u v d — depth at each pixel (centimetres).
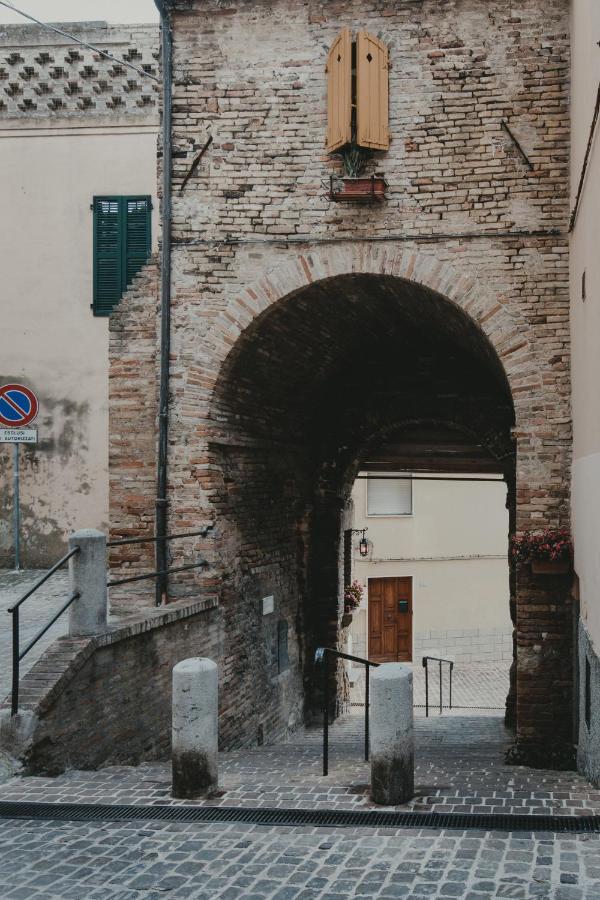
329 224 961
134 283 1045
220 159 983
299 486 1325
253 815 542
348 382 1392
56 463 1517
